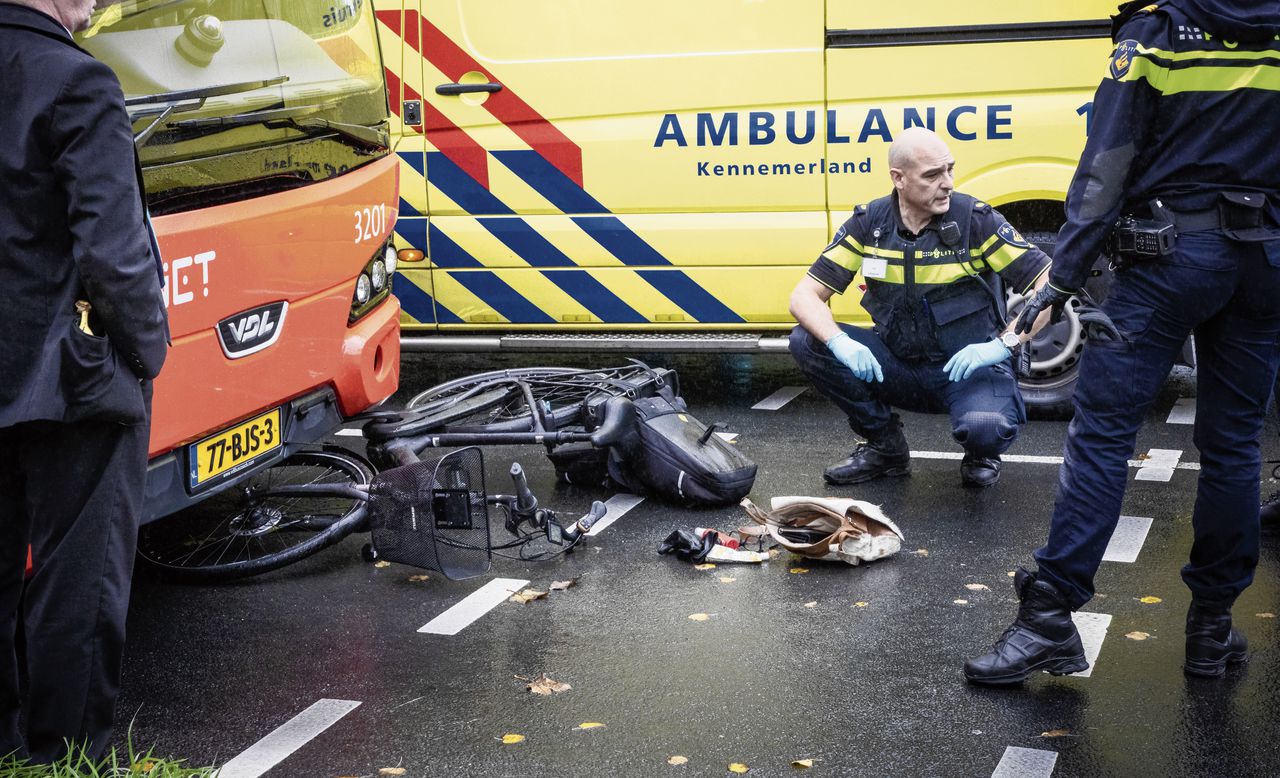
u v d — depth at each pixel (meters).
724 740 3.47
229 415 4.22
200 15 4.20
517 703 3.72
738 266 6.54
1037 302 3.51
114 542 3.04
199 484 4.15
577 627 4.24
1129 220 3.39
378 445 5.14
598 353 8.26
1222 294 3.35
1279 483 5.35
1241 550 3.59
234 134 4.19
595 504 4.98
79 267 2.82
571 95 6.56
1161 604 4.26
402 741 3.52
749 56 6.35
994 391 5.33
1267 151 3.28
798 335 5.56
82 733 3.09
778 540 4.74
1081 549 3.59
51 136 2.79
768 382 7.46
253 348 4.30
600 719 3.61
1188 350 6.35
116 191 2.82
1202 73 3.23
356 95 4.90
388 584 4.66
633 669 3.92
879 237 5.29
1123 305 3.43
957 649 3.98
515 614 4.36
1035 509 5.23
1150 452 5.87
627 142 6.53
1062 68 6.11
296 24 4.62
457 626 4.27
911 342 5.36
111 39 3.93
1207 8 3.20
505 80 6.62
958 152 6.23
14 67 2.80
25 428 2.96
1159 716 3.52
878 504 5.35
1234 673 3.75
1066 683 3.74
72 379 2.87
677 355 8.18
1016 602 4.33
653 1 6.42
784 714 3.61
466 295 6.88
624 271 6.67
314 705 3.75
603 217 6.63
